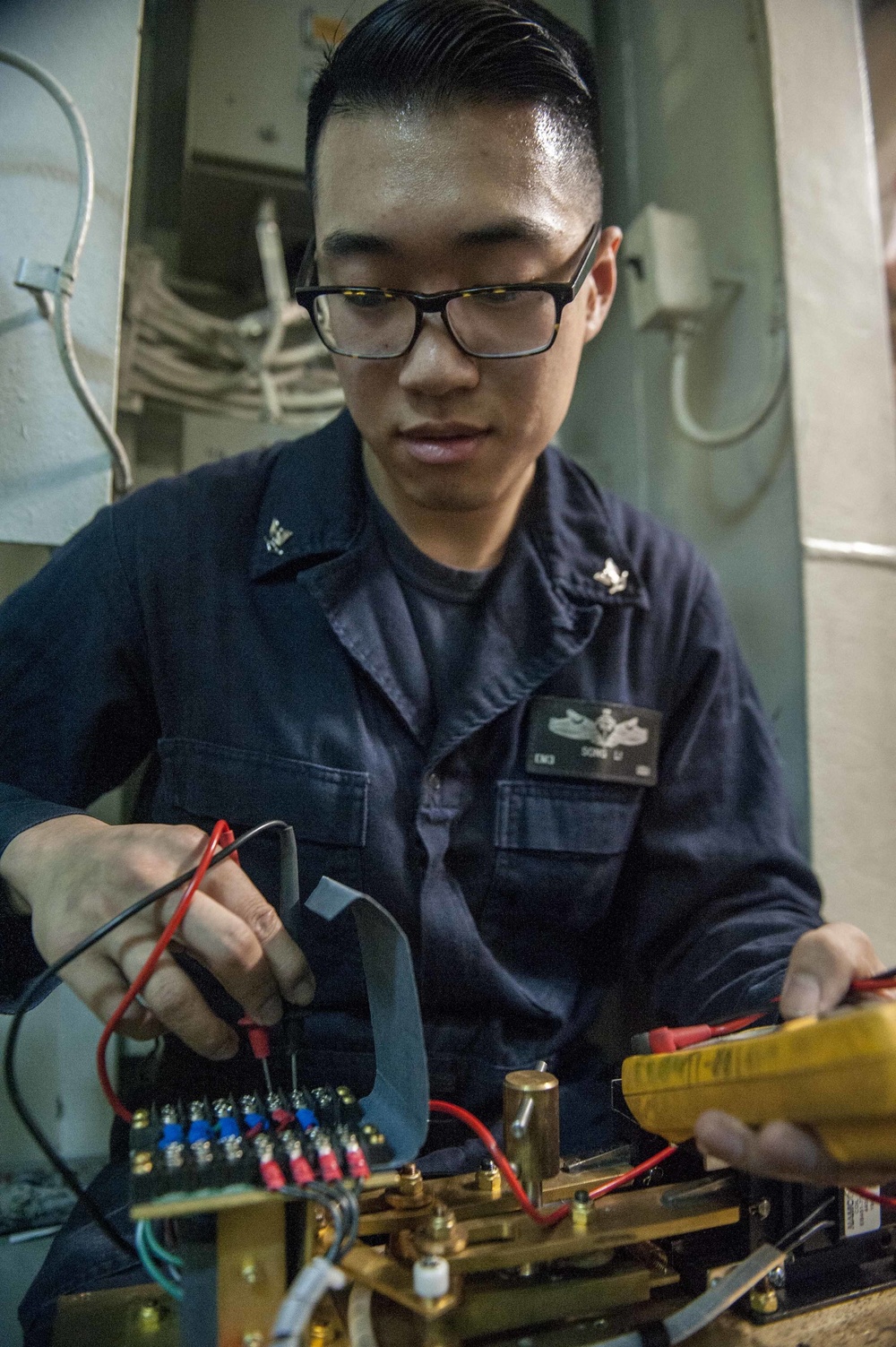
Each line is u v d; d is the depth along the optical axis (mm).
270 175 1567
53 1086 1146
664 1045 639
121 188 1089
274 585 935
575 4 1706
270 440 1649
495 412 756
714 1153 503
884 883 1280
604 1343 519
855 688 1285
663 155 1591
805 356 1287
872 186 1354
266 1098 641
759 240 1370
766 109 1309
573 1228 570
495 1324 531
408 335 730
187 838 677
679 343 1452
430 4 685
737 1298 543
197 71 1502
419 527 914
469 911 888
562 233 729
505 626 944
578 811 938
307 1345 529
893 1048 426
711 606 1088
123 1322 582
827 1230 612
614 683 981
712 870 967
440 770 897
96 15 1084
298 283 910
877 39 1469
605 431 1784
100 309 1075
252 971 625
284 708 882
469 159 680
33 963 770
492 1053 874
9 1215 1036
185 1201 489
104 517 957
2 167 1042
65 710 894
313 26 1568
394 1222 578
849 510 1306
